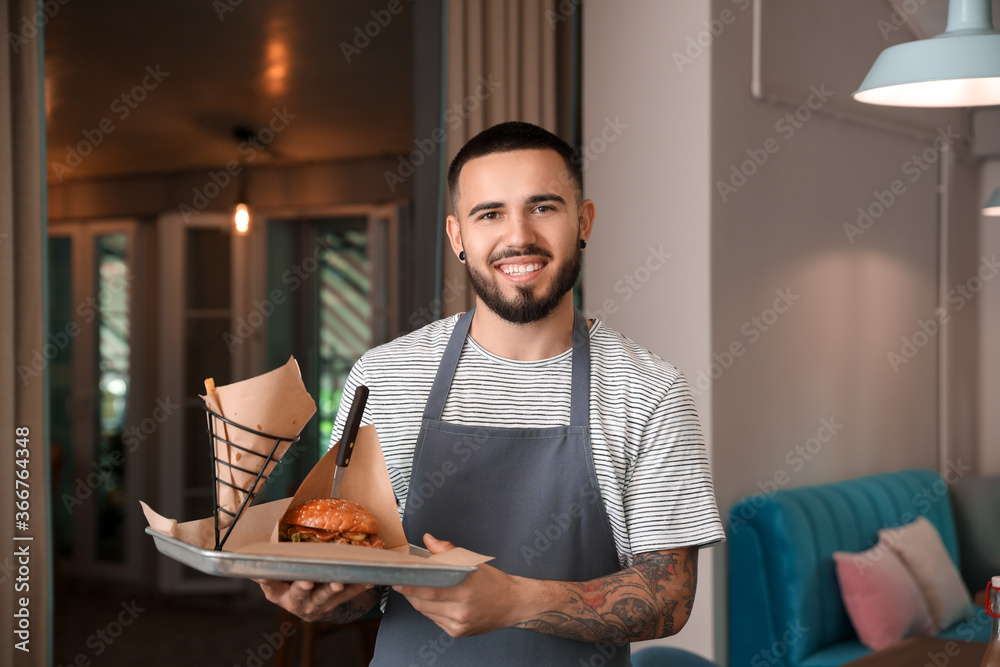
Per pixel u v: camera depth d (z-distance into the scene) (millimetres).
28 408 1971
